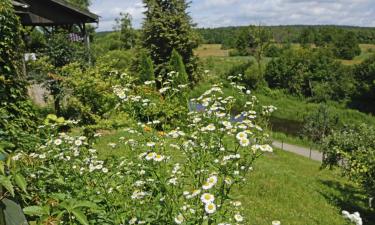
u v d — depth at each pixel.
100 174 2.93
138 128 3.58
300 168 13.68
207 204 2.32
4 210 1.59
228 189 2.64
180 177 2.83
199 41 26.72
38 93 12.30
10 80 5.05
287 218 6.74
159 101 4.49
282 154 16.92
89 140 4.50
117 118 6.50
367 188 9.45
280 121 32.97
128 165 3.15
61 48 11.45
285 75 41.56
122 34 46.25
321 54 41.62
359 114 32.88
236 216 2.83
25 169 2.34
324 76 39.38
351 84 37.34
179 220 2.44
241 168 2.72
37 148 3.24
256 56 45.56
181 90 4.71
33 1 14.05
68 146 3.29
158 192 2.71
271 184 8.74
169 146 3.31
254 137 3.07
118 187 2.81
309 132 24.80
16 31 5.66
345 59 56.50
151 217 2.56
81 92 7.46
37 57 11.16
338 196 9.84
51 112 9.62
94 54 12.56
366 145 10.47
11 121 4.72
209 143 2.93
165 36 24.89
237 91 3.96
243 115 3.42
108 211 2.57
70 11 14.55
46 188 2.47
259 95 41.38
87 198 2.51
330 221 7.28
